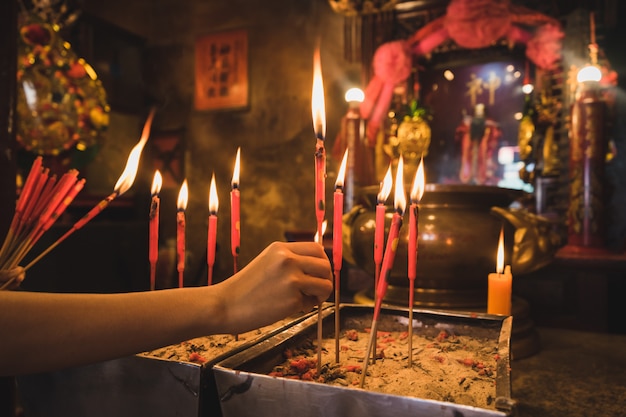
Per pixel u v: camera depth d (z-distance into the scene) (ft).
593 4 10.03
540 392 3.07
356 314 2.89
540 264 4.23
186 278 14.93
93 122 10.21
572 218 8.19
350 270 7.68
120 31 15.42
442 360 2.28
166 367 1.73
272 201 14.76
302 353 2.34
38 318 1.51
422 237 4.10
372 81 11.37
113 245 12.67
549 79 10.17
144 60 16.49
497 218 4.27
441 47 11.27
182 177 15.81
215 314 1.69
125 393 1.81
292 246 1.86
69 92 9.67
